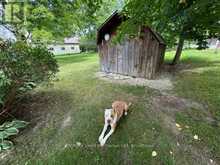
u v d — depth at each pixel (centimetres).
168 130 289
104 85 546
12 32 826
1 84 272
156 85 545
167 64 871
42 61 342
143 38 605
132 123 311
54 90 504
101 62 750
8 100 328
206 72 678
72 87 533
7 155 244
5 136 258
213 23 249
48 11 862
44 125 316
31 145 262
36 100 427
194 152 239
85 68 860
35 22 891
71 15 884
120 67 692
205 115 341
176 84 548
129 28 254
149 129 292
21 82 317
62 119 335
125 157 231
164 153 237
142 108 370
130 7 225
